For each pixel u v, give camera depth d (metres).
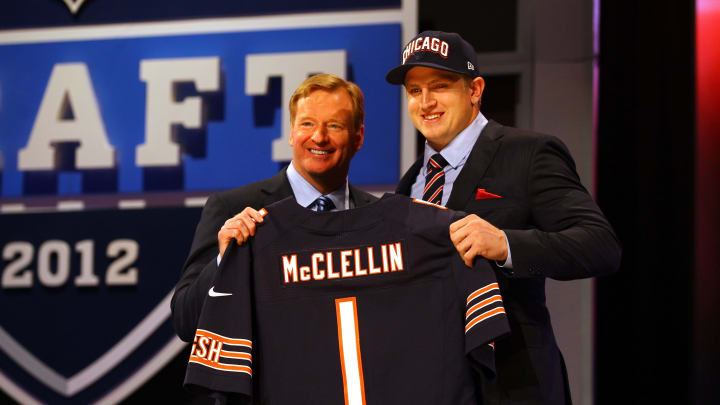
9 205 8.20
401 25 7.80
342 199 4.94
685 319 7.00
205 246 4.59
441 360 3.89
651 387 6.97
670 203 7.12
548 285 7.19
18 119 8.30
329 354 3.97
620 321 7.07
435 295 3.96
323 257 4.08
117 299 7.90
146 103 8.10
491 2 7.61
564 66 7.40
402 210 4.10
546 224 4.21
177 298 4.36
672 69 7.22
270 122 7.94
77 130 8.13
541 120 7.35
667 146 7.17
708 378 6.95
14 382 7.91
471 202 4.37
